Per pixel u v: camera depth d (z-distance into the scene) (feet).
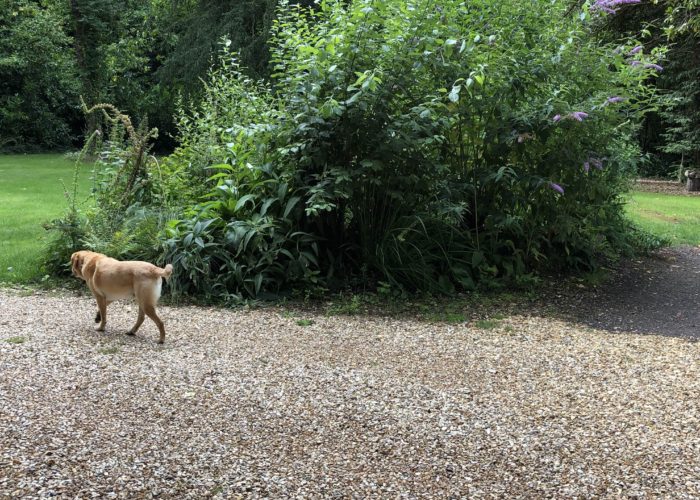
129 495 8.25
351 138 19.62
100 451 9.28
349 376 12.69
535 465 9.33
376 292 20.53
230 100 28.43
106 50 83.56
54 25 86.79
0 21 88.02
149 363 13.01
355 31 19.67
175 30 90.27
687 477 9.07
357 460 9.34
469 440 10.04
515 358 14.34
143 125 24.07
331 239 21.70
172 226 20.90
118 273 14.67
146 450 9.38
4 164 69.15
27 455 9.03
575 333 16.98
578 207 22.88
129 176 23.90
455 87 17.92
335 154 20.16
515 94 20.86
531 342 15.87
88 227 22.11
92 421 10.21
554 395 12.01
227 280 19.72
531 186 21.31
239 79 28.91
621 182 27.91
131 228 21.85
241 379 12.28
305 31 22.26
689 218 40.70
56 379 11.89
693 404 11.69
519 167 21.74
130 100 92.73
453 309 19.35
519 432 10.35
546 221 22.72
